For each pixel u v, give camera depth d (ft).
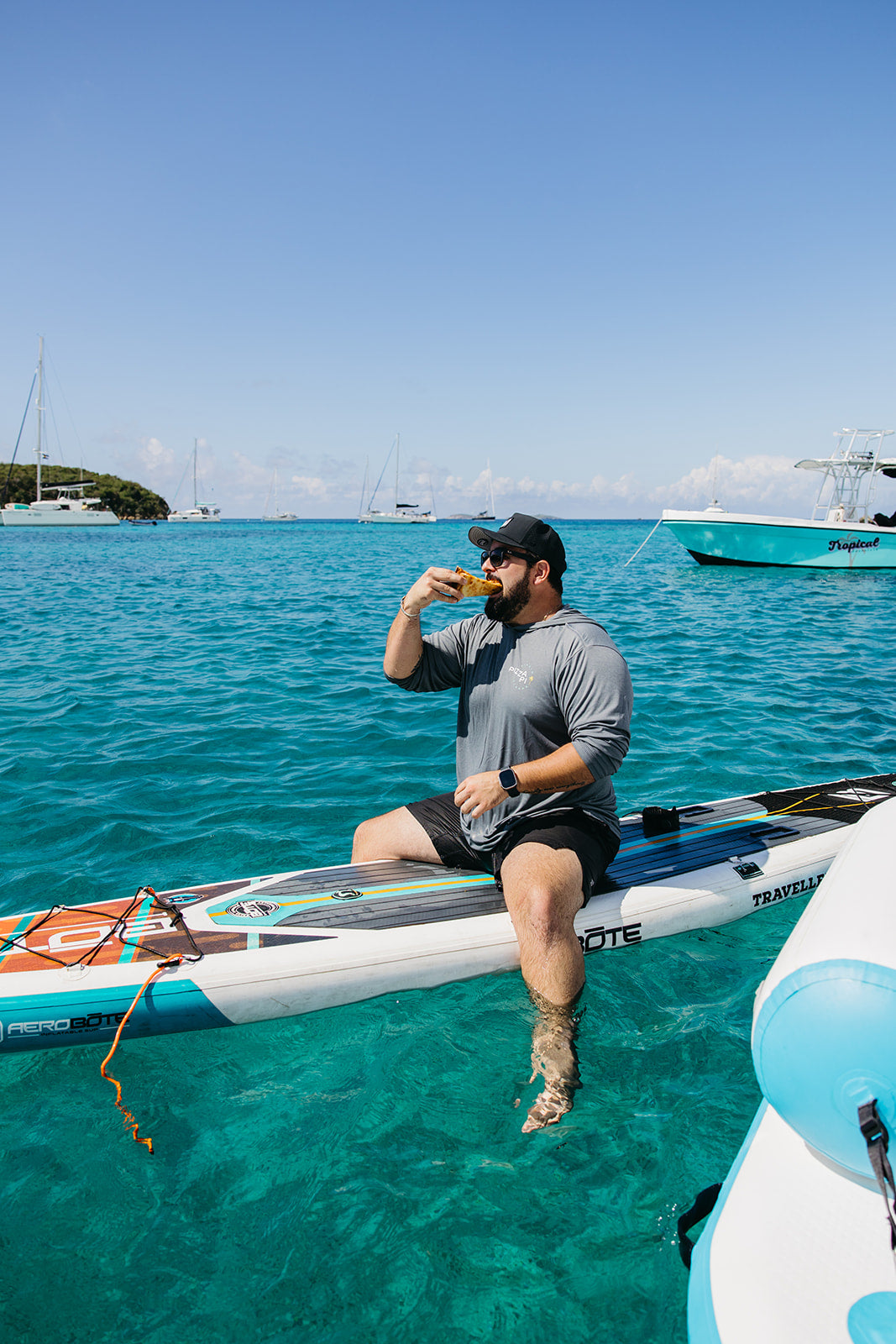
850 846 7.13
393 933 9.25
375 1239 6.05
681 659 29.91
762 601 50.96
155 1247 6.00
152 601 48.52
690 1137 6.97
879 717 21.47
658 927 10.18
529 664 9.34
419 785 16.20
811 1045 5.43
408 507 406.82
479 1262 5.85
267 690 24.38
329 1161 6.78
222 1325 5.43
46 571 74.59
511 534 9.25
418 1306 5.54
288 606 46.73
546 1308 5.51
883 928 5.60
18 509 243.19
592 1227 6.12
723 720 20.92
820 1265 5.11
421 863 10.83
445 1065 7.90
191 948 8.91
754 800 13.55
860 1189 5.61
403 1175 6.62
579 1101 7.41
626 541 175.22
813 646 33.01
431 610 46.01
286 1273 5.80
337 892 10.13
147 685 24.93
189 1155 6.86
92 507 272.10
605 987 9.20
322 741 19.20
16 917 9.61
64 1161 6.81
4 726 20.22
